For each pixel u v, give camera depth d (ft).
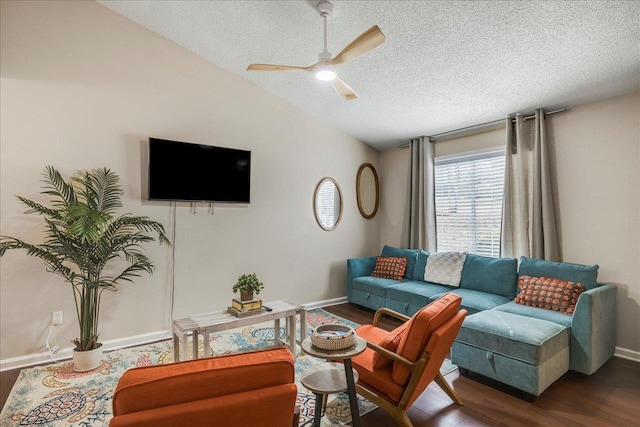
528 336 7.59
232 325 8.87
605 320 9.07
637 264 9.78
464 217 14.43
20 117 9.25
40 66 9.52
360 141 17.07
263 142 13.62
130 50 10.84
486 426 6.67
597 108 10.59
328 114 14.75
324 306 15.44
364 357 7.04
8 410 7.16
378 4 8.34
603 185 10.43
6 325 9.14
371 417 7.03
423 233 15.19
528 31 8.22
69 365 9.30
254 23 9.96
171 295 11.51
